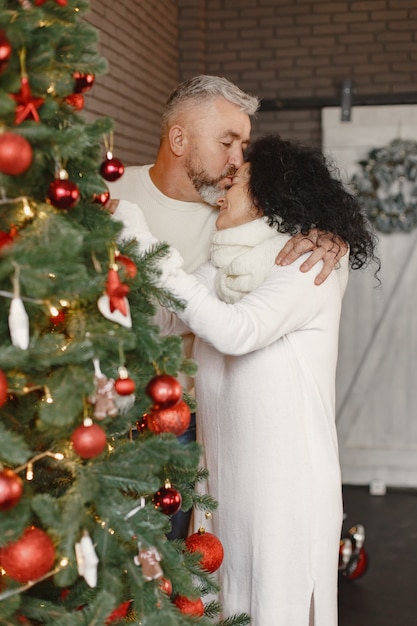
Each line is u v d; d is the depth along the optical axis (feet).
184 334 7.65
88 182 4.87
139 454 4.84
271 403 6.53
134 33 14.11
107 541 4.82
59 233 4.31
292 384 6.57
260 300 6.21
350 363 16.84
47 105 4.47
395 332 16.62
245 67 17.28
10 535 4.33
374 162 16.31
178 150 7.48
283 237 6.60
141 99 14.71
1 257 4.28
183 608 5.70
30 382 4.69
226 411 6.74
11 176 4.29
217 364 6.89
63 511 4.47
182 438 7.91
